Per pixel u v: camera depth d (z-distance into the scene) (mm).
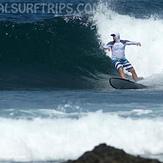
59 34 112875
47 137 62531
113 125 64625
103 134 63688
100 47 111875
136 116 68625
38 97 83188
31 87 98438
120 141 63344
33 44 110750
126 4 122562
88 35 114062
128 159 43312
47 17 121000
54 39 112000
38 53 109812
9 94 86500
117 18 118438
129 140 63469
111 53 104125
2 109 71375
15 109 71438
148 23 118438
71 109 71875
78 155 61156
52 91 91750
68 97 83750
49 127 63500
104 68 107938
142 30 117312
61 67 107500
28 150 61156
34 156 60531
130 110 72250
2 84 100250
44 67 107500
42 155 60750
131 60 112250
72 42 112250
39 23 113562
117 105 76188
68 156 60844
